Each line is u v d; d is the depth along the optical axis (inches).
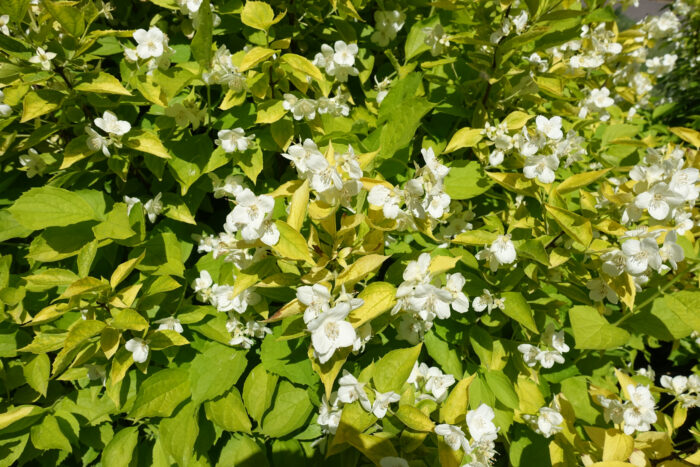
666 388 19.5
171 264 16.7
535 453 17.5
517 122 18.0
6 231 16.9
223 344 17.3
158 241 16.9
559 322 19.1
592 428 15.9
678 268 18.1
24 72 15.3
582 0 24.1
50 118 18.3
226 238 16.5
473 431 14.5
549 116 21.7
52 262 17.7
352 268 13.4
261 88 16.8
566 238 17.3
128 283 17.8
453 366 17.4
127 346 14.9
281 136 17.1
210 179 18.4
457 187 17.9
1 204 18.1
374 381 14.9
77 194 16.6
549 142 17.5
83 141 16.1
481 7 19.6
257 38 18.5
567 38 19.3
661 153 20.1
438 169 14.2
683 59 47.1
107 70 20.1
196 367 16.5
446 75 20.5
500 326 18.6
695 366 24.9
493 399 16.9
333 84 20.1
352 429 14.6
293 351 17.0
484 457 15.6
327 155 13.7
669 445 16.0
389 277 16.7
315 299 12.9
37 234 18.3
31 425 15.8
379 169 17.6
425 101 16.4
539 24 19.2
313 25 21.0
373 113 20.2
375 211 14.7
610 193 17.8
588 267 17.5
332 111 18.3
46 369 15.8
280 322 18.3
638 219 16.8
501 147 18.2
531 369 17.6
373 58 20.9
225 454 17.1
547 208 15.8
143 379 16.7
